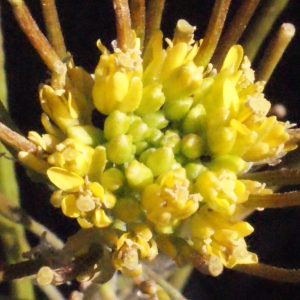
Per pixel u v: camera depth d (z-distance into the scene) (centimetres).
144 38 7
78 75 7
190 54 7
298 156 9
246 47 9
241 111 7
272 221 13
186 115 7
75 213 7
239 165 7
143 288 7
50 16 7
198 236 7
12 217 8
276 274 7
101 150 7
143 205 7
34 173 7
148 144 7
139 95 7
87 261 7
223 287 13
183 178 7
